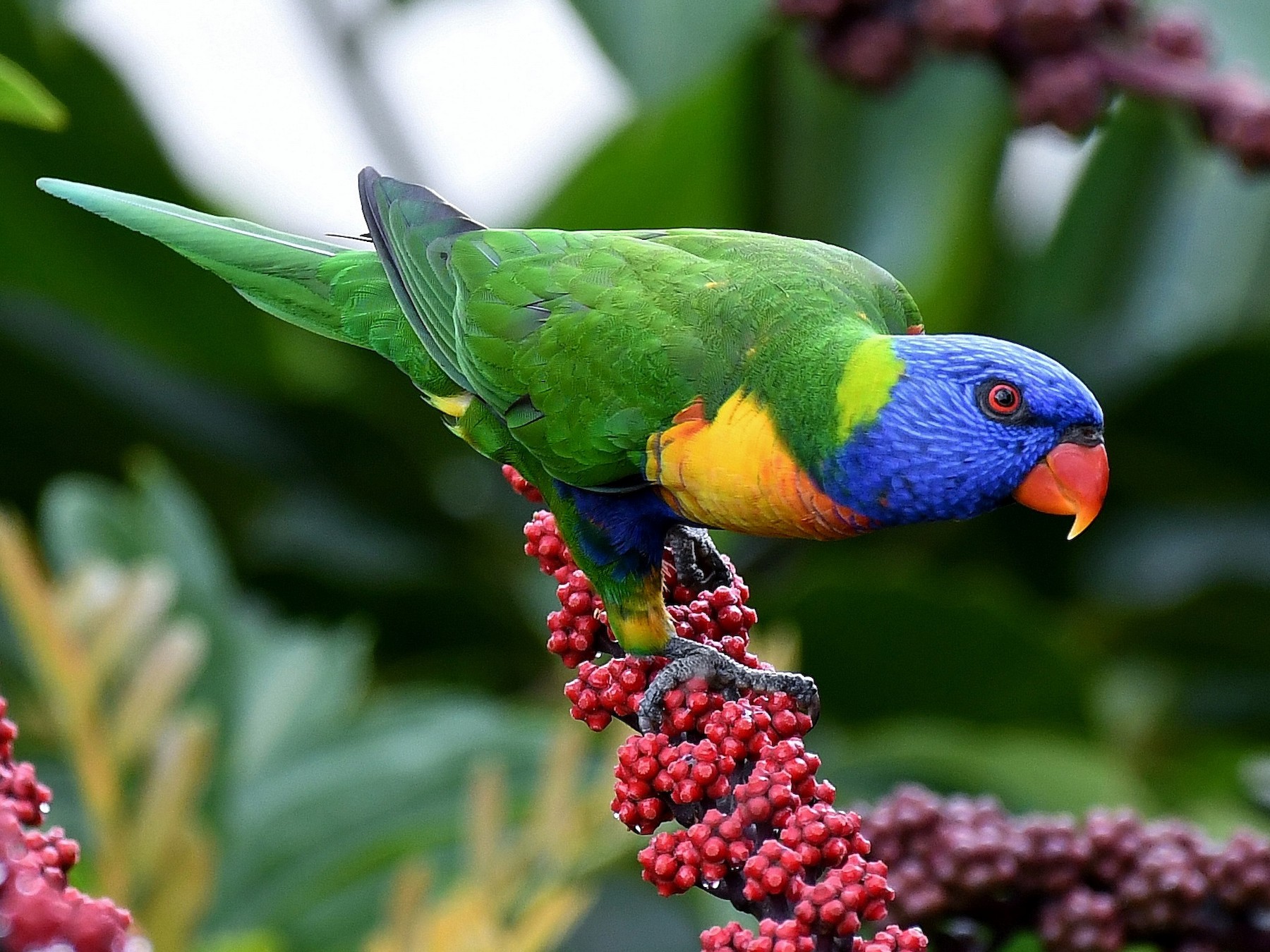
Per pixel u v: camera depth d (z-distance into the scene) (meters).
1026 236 8.77
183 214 5.57
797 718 4.02
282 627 7.51
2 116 4.05
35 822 3.54
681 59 7.87
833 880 3.58
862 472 4.78
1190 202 8.51
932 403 4.73
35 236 7.84
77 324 8.15
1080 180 8.52
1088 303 8.50
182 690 6.08
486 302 5.15
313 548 8.13
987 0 5.83
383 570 8.14
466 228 5.39
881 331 5.07
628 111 8.12
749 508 4.96
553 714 6.96
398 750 6.53
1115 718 8.44
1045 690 7.55
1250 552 8.07
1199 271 8.41
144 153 7.65
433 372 5.42
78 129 7.54
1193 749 8.26
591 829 4.95
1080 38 5.84
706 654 4.50
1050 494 4.73
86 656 5.08
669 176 7.89
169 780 5.05
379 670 8.44
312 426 8.22
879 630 7.51
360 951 5.51
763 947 3.51
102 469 8.27
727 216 8.20
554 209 7.93
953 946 4.58
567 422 5.02
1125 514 8.36
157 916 4.96
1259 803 5.74
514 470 5.34
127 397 8.05
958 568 8.52
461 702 6.86
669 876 3.79
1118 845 4.43
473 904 4.72
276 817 6.30
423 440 8.44
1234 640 8.02
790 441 4.82
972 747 6.67
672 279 5.05
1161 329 8.30
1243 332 7.65
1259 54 7.34
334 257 5.54
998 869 4.37
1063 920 4.37
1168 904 4.34
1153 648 8.20
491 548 8.44
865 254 8.23
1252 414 7.80
